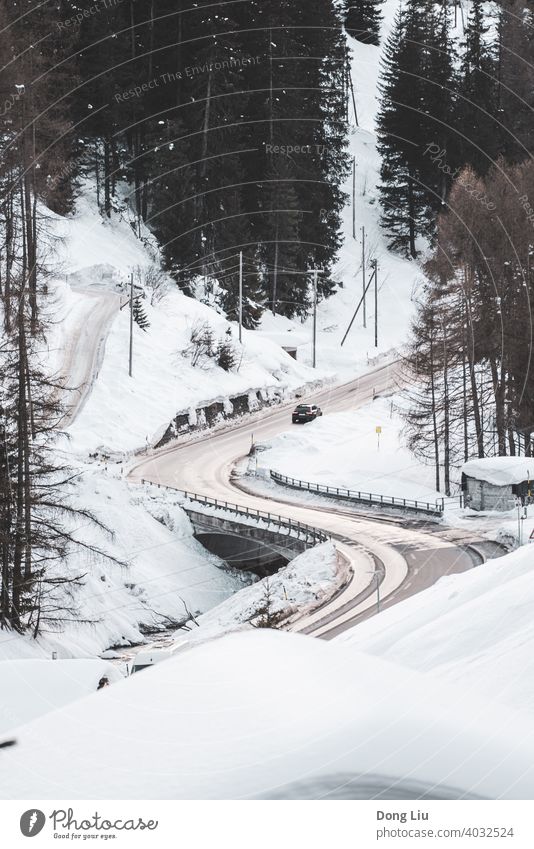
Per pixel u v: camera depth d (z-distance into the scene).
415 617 21.34
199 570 62.31
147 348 96.44
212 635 41.78
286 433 90.50
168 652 36.34
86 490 62.03
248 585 62.38
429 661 15.48
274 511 65.31
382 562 50.31
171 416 88.69
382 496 65.75
